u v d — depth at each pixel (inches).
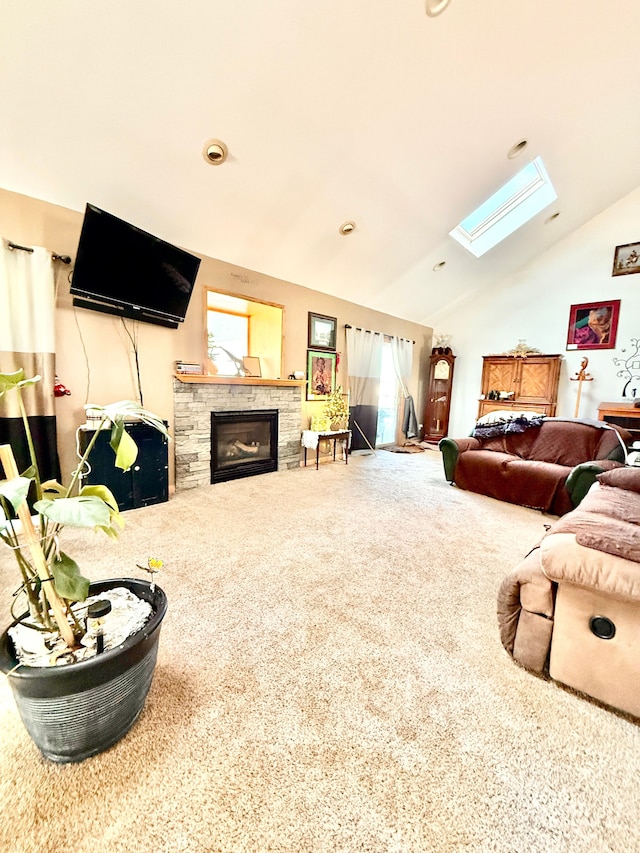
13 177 94.0
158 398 130.8
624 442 136.9
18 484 33.8
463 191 141.9
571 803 36.6
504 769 39.7
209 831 33.5
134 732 42.6
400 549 94.4
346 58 83.5
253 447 168.6
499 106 106.3
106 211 105.0
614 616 46.7
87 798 36.0
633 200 192.2
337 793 36.9
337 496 137.6
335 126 100.3
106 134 88.8
